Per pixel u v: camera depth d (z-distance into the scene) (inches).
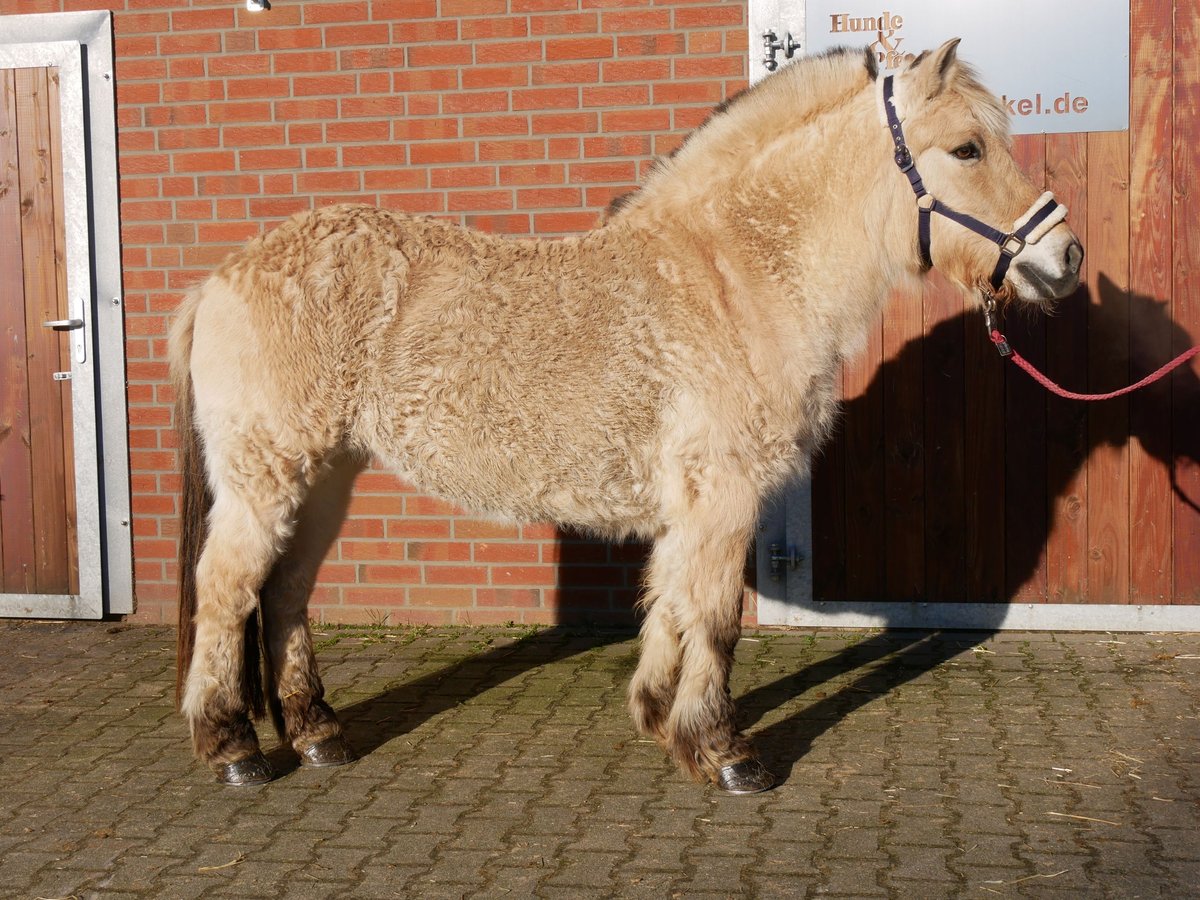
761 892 121.9
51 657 213.8
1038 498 213.3
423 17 219.0
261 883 126.2
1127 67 202.4
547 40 216.1
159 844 136.0
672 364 149.0
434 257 155.9
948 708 176.2
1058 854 128.6
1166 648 202.8
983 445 213.8
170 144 227.9
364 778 155.0
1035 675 190.2
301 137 224.5
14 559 235.9
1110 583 212.8
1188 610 210.7
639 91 214.5
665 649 162.9
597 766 157.6
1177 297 205.8
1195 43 200.2
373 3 220.1
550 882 125.0
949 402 213.9
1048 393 211.0
